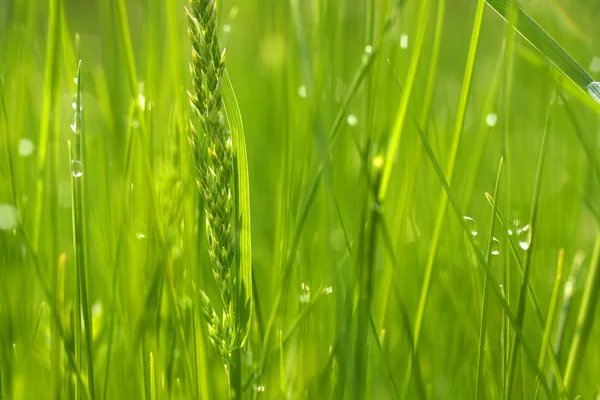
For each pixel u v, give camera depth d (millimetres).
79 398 305
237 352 300
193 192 322
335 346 319
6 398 317
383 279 315
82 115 308
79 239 297
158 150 357
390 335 357
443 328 356
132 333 323
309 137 335
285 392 314
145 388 312
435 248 308
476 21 297
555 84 338
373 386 329
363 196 304
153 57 362
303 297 336
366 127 313
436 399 347
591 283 294
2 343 317
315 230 363
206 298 296
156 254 325
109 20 377
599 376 338
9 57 375
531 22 302
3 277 327
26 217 362
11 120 372
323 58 360
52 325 303
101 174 352
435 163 299
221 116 287
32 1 384
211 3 282
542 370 306
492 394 327
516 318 306
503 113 310
